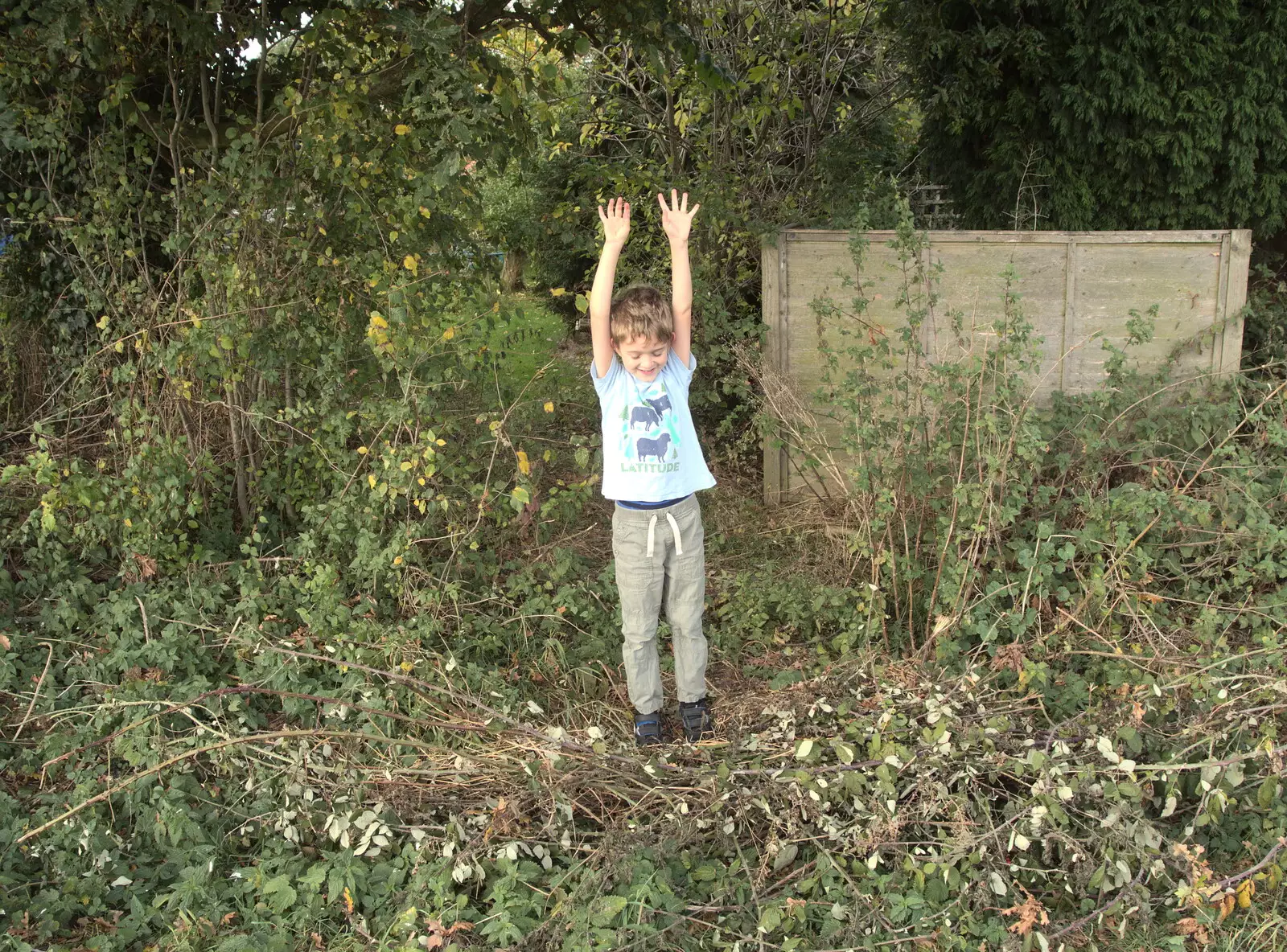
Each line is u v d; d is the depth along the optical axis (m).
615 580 4.55
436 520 4.69
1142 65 6.04
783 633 4.52
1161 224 6.37
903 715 3.34
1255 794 3.23
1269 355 5.81
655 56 5.41
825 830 3.02
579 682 4.09
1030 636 4.05
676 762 3.42
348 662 3.86
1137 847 2.85
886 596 4.54
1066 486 4.73
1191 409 5.02
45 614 4.27
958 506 4.27
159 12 4.44
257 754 3.50
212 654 4.16
